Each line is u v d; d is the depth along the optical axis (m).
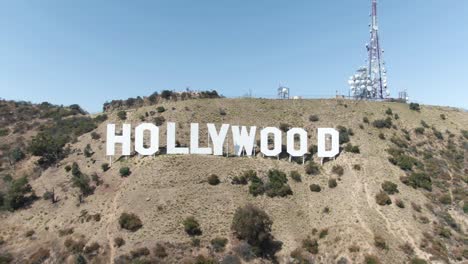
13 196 89.62
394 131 115.31
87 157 103.50
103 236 77.00
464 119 127.56
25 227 83.81
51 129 123.94
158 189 86.19
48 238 79.50
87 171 97.44
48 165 104.25
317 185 92.19
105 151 104.12
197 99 126.50
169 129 93.56
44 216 85.81
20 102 143.88
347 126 114.31
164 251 72.62
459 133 119.56
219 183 89.69
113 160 99.44
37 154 104.56
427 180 95.25
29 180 99.88
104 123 119.44
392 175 94.44
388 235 77.56
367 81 135.75
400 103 131.50
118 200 84.75
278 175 93.50
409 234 78.44
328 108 123.44
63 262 73.19
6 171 105.12
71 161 103.44
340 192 90.06
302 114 120.44
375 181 91.69
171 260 71.31
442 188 95.75
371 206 85.06
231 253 74.12
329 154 98.25
